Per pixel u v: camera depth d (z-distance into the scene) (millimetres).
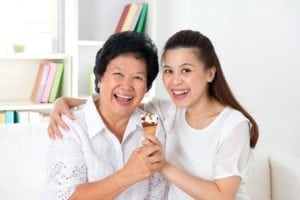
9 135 1600
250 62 2975
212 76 1398
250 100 3023
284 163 1874
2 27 2629
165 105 1558
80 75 2795
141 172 1181
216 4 2869
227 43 2924
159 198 1435
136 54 1229
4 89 2725
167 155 1474
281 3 2936
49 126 1284
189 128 1440
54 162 1217
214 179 1322
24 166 1580
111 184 1169
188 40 1329
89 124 1283
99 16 2770
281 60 3016
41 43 2717
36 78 2709
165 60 1360
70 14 2541
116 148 1309
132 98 1266
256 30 2943
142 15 2652
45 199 1237
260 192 1896
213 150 1378
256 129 1414
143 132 1269
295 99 3092
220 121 1386
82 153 1250
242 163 1327
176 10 2809
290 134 3115
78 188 1176
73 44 2494
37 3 2668
